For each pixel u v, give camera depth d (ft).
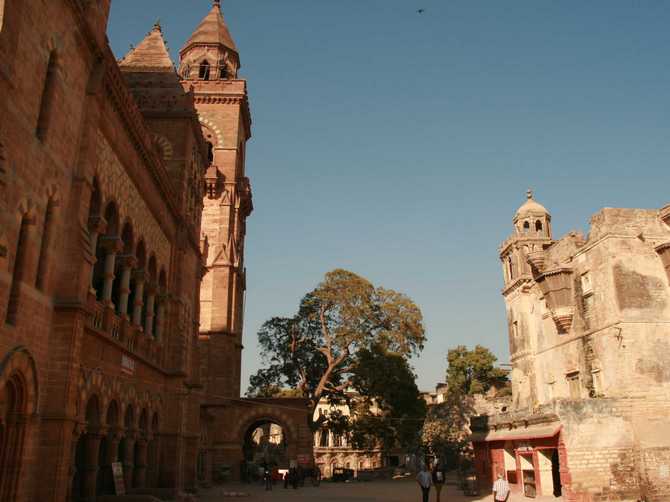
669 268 118.62
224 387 194.18
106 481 80.53
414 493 142.41
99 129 73.67
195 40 240.73
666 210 122.11
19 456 54.85
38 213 58.13
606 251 121.29
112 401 80.48
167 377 110.73
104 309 77.41
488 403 259.39
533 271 146.00
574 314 132.16
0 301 50.75
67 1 62.90
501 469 132.46
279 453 349.41
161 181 103.30
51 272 61.36
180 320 114.83
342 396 225.97
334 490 155.22
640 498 104.78
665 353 115.14
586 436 106.83
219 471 188.44
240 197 223.51
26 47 54.49
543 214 163.94
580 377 128.88
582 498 103.55
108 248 80.02
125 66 134.00
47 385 59.88
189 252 129.08
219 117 224.12
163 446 106.83
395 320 219.41
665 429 110.22
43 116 59.57
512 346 162.50
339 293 220.02
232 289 205.05
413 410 216.33
